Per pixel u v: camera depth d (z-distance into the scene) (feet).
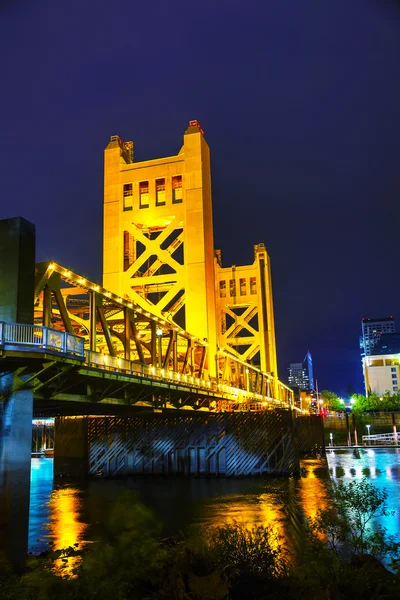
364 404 628.69
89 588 45.32
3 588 45.27
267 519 120.37
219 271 419.54
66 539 105.60
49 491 187.21
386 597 44.96
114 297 136.36
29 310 95.86
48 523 123.65
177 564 48.26
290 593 45.96
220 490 176.14
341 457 316.60
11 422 88.79
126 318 143.43
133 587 45.73
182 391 177.99
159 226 285.43
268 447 218.18
